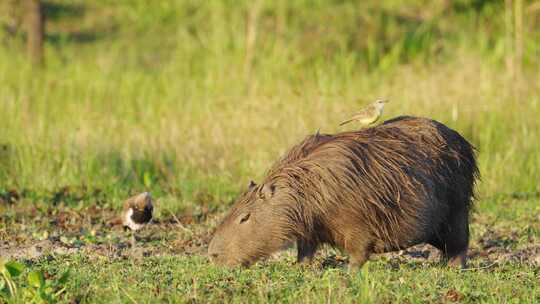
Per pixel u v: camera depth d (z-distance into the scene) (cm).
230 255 2434
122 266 2520
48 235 3162
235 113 4641
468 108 4606
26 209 3634
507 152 4325
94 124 4712
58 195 3878
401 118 2617
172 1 8725
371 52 6775
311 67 6200
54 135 4406
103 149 4316
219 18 7500
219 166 4288
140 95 5503
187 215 3606
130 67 6712
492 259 2888
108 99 5459
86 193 3944
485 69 5341
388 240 2452
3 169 4125
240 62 6300
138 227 2691
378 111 2662
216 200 3903
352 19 7531
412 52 6950
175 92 5512
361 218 2406
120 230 3306
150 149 4384
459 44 6912
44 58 6988
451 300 2162
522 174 4234
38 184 4012
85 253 2808
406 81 5228
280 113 4588
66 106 5172
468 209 2666
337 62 6359
